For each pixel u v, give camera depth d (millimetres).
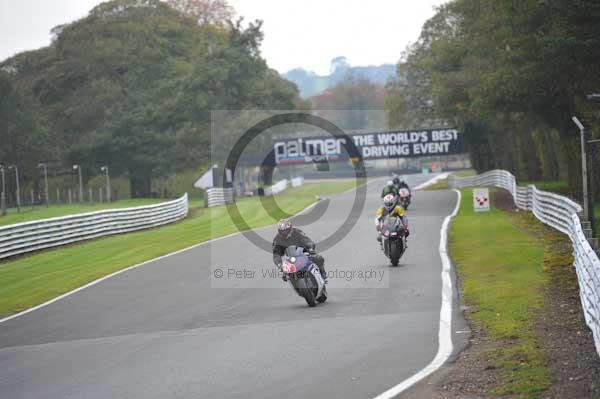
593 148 93250
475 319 37281
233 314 43000
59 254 83500
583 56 90688
